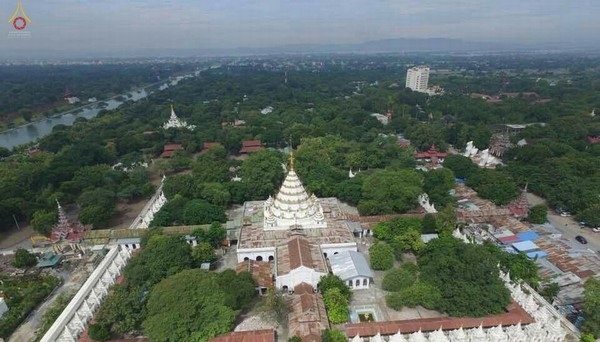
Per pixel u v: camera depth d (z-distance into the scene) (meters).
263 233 120.12
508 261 104.81
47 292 106.31
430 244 111.31
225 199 148.25
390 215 135.00
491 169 182.50
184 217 134.00
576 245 124.75
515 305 91.00
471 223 136.25
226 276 96.12
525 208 140.50
